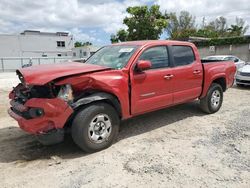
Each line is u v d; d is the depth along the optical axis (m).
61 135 3.88
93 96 4.05
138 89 4.62
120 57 4.82
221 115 6.30
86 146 4.04
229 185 3.20
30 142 4.73
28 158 4.07
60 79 3.82
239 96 9.05
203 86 6.02
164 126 5.51
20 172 3.63
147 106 4.82
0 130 5.46
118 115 4.50
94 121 4.09
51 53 59.66
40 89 3.96
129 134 5.04
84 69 4.14
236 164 3.72
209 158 3.92
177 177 3.40
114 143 4.59
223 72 6.50
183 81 5.44
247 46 24.27
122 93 4.37
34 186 3.27
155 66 4.96
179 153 4.12
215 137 4.79
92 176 3.47
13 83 15.02
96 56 5.51
